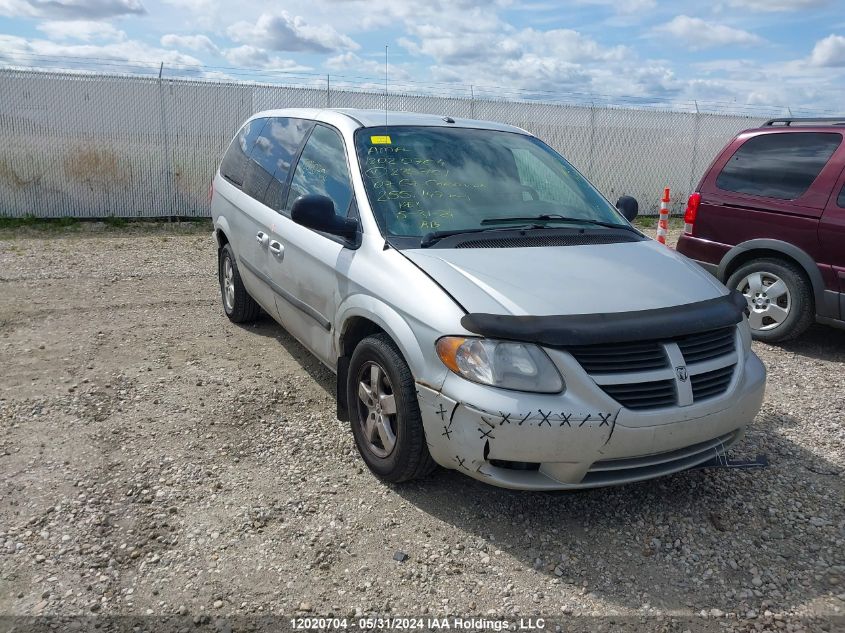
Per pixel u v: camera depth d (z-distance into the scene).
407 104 13.95
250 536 3.21
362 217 3.90
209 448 4.00
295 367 5.30
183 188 12.85
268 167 5.33
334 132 4.57
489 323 3.04
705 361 3.30
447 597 2.88
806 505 3.64
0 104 11.54
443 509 3.49
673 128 15.59
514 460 3.03
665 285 3.50
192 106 12.59
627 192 15.68
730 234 6.52
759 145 6.46
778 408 4.91
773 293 6.29
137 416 4.38
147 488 3.57
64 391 4.71
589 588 2.96
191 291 7.50
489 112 14.38
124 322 6.31
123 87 12.16
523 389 3.01
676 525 3.43
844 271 5.75
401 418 3.40
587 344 3.01
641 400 3.09
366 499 3.55
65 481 3.60
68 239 10.55
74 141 12.03
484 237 3.79
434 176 4.19
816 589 2.99
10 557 2.99
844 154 5.86
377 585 2.93
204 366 5.27
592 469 3.10
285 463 3.88
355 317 3.80
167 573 2.94
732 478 3.89
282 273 4.69
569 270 3.50
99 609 2.72
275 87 13.01
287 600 2.82
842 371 5.75
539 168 4.66
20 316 6.35
